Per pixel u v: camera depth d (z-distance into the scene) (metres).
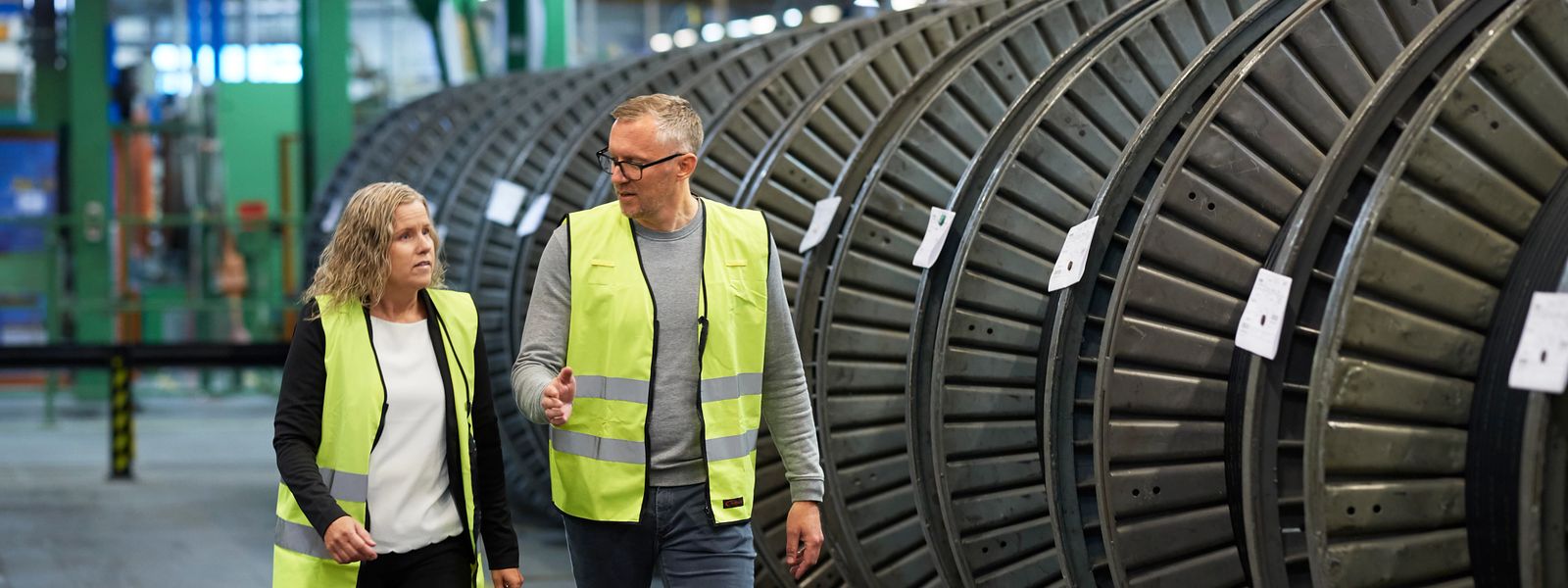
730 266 3.47
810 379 5.04
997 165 4.47
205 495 9.74
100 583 6.79
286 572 3.27
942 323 4.43
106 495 9.72
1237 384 3.69
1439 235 3.09
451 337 3.39
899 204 4.96
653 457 3.40
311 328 3.27
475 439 3.48
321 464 3.26
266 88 16.92
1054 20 5.01
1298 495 3.42
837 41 6.27
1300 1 3.92
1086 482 4.05
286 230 16.73
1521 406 3.00
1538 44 3.10
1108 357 3.70
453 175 10.57
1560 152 3.13
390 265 3.26
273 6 18.03
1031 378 4.44
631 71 8.86
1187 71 3.95
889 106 5.12
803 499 3.57
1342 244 3.39
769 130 6.14
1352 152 3.32
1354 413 3.07
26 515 8.83
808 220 5.50
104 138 15.70
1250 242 3.69
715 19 26.23
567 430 3.43
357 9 21.59
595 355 3.41
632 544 3.41
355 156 14.67
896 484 5.05
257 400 17.05
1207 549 3.82
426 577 3.33
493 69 21.70
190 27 17.08
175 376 16.86
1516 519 3.01
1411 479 3.11
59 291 15.62
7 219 15.41
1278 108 3.69
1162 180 3.69
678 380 3.41
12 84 16.23
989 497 4.51
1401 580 3.11
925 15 6.29
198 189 17.05
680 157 3.36
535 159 8.62
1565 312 2.69
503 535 3.52
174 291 16.48
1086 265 4.02
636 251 3.44
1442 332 3.10
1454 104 3.06
